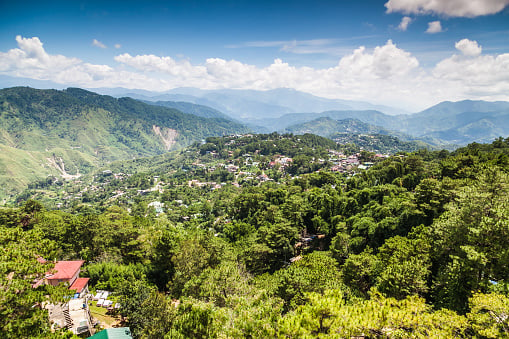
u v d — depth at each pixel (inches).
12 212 3139.8
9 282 729.0
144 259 2113.7
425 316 719.7
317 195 3440.0
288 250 2276.1
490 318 720.3
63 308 1304.1
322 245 2711.6
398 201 2413.9
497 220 1053.8
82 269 1915.6
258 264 2116.1
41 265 825.5
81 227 2329.0
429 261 1273.4
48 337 723.4
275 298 1079.0
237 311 856.3
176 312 1178.6
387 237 2030.0
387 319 685.3
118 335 1091.3
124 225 2581.2
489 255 1023.6
